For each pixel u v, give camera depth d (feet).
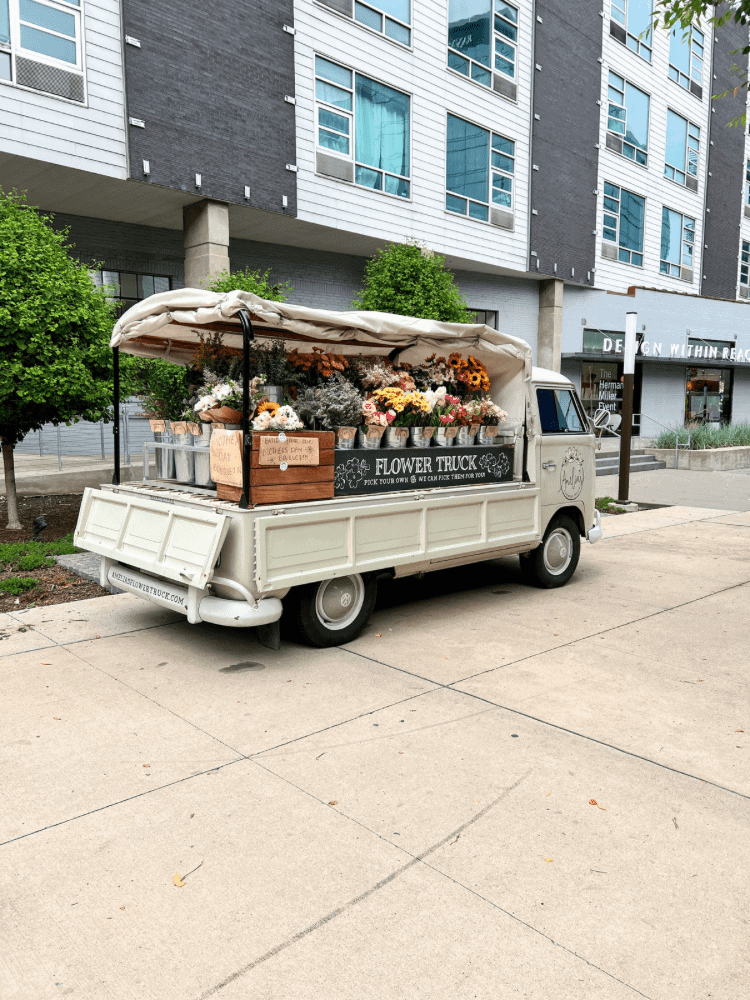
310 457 15.43
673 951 7.52
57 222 40.86
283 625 16.92
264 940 7.64
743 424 78.48
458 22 53.67
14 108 32.40
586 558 27.99
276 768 11.25
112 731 12.46
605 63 69.15
